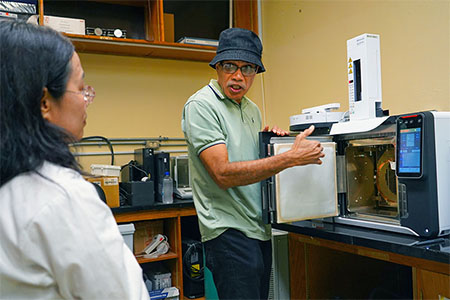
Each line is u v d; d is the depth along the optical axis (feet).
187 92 9.48
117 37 7.99
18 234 1.90
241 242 4.58
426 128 4.00
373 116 5.14
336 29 7.95
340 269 7.07
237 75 4.64
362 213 5.09
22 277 1.93
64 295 1.97
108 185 6.92
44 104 2.08
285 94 9.54
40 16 7.12
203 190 4.72
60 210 1.92
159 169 7.63
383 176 5.13
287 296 6.91
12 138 1.98
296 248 6.75
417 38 6.33
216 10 9.91
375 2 7.07
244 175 4.15
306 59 8.80
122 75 8.80
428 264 4.60
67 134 2.16
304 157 4.08
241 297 4.50
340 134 4.91
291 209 4.55
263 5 10.27
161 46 8.23
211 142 4.40
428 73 6.17
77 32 7.62
